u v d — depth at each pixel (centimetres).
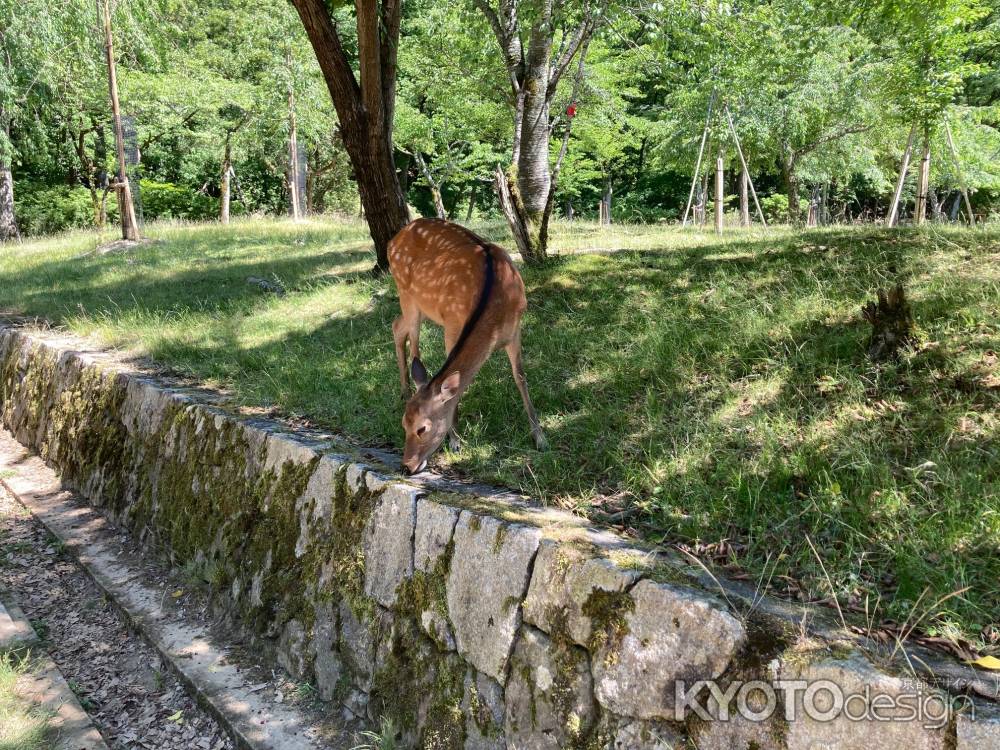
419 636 356
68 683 429
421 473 407
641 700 264
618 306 597
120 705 417
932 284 500
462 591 337
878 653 231
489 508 349
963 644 238
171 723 402
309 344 670
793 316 504
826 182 2011
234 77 2223
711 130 1470
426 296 467
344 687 386
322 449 445
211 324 769
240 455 498
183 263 1127
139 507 590
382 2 805
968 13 964
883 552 293
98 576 539
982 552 282
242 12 2000
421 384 394
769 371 447
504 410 477
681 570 284
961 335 427
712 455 378
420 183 2898
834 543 304
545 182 1149
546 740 292
